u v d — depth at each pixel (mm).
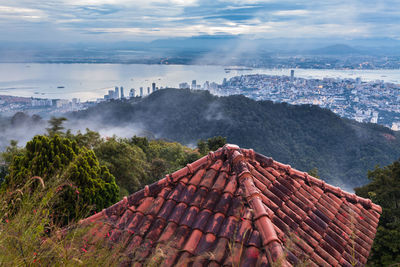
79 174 7898
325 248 2838
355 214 3570
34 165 7301
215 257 2143
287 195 3299
